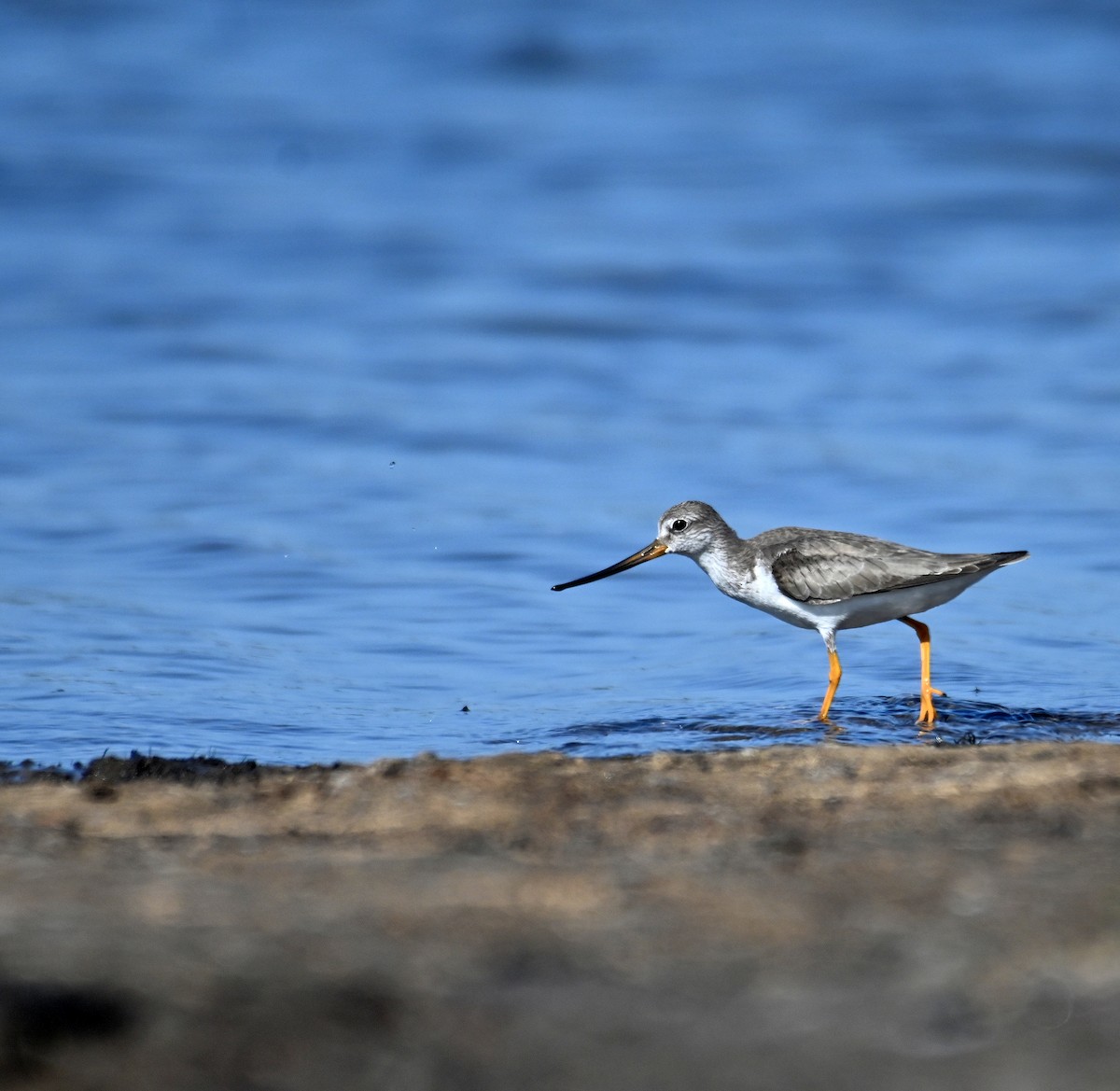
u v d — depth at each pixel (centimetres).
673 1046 553
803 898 674
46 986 583
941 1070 537
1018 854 727
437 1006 580
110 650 1351
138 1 5012
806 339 2617
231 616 1469
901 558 1228
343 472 1972
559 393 2344
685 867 721
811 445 2097
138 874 715
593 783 884
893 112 4041
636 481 1959
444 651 1391
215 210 3322
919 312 2748
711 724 1170
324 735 1148
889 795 848
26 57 4466
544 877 704
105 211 3300
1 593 1511
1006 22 4875
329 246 3103
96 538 1697
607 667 1359
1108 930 630
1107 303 2758
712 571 1327
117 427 2128
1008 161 3647
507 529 1769
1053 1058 541
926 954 617
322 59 4538
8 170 3506
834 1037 558
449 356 2517
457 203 3416
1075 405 2253
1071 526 1764
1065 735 1132
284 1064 545
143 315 2664
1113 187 3469
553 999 585
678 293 2855
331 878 707
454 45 4638
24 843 778
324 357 2488
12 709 1188
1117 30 4766
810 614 1256
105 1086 534
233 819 833
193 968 603
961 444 2089
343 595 1544
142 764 952
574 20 4928
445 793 866
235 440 2095
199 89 4234
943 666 1348
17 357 2438
